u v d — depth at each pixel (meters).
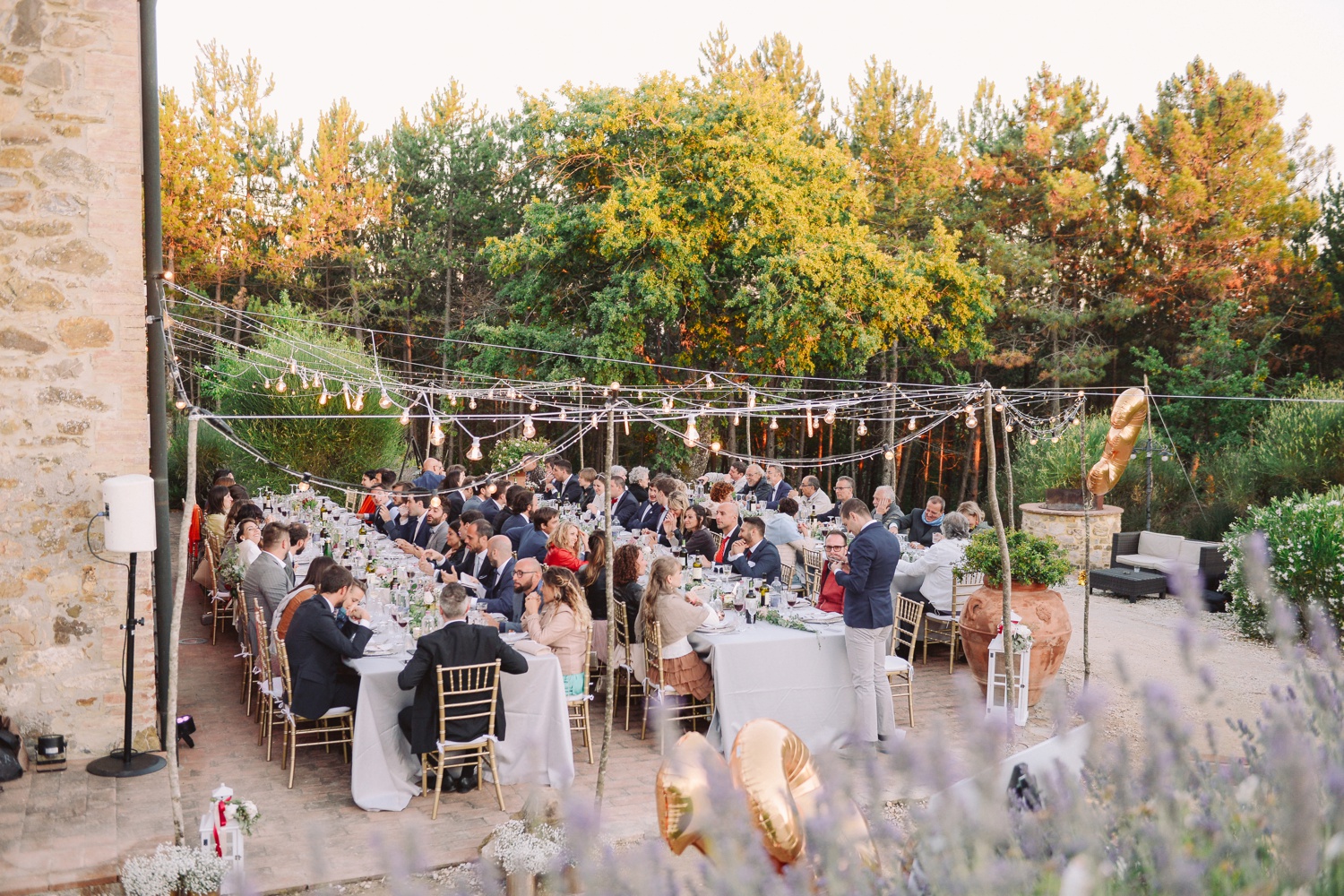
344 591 6.43
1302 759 1.38
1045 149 24.38
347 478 18.08
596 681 8.23
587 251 20.89
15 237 6.31
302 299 28.66
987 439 6.83
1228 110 22.64
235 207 27.50
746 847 1.67
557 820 4.81
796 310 18.73
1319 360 22.61
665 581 6.90
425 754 5.89
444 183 29.52
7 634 6.41
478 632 5.97
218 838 4.61
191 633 10.19
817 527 11.33
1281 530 10.02
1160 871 1.39
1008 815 1.71
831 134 26.72
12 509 6.38
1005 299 23.97
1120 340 24.78
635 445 26.52
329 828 5.62
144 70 6.66
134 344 6.57
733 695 6.65
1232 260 22.80
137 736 6.68
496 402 23.34
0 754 6.23
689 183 19.89
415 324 29.30
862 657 6.68
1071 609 11.87
